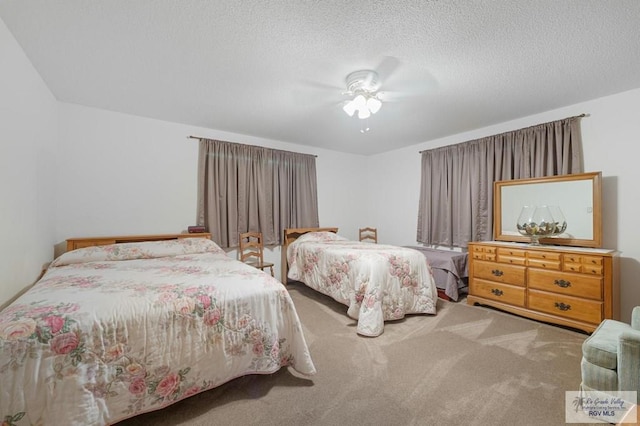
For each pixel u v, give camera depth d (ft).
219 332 4.89
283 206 13.66
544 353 6.68
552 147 9.60
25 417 3.40
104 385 3.91
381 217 16.71
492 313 9.46
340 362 6.33
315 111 9.90
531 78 7.47
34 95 6.91
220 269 6.65
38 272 7.18
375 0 4.68
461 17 5.11
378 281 8.33
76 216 9.18
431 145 13.91
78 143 9.21
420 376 5.76
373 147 15.38
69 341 3.72
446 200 12.97
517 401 4.97
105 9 4.90
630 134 8.22
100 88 8.05
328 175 15.84
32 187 6.79
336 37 5.71
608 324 5.72
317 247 11.09
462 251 12.48
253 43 5.91
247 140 12.93
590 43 5.89
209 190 11.51
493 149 11.20
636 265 8.13
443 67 6.89
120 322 4.12
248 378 5.71
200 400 5.03
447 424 4.43
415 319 8.96
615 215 8.49
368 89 7.76
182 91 8.27
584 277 7.67
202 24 5.31
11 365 3.40
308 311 9.88
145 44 5.95
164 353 4.39
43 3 4.75
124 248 8.31
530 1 4.72
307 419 4.56
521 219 9.77
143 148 10.39
